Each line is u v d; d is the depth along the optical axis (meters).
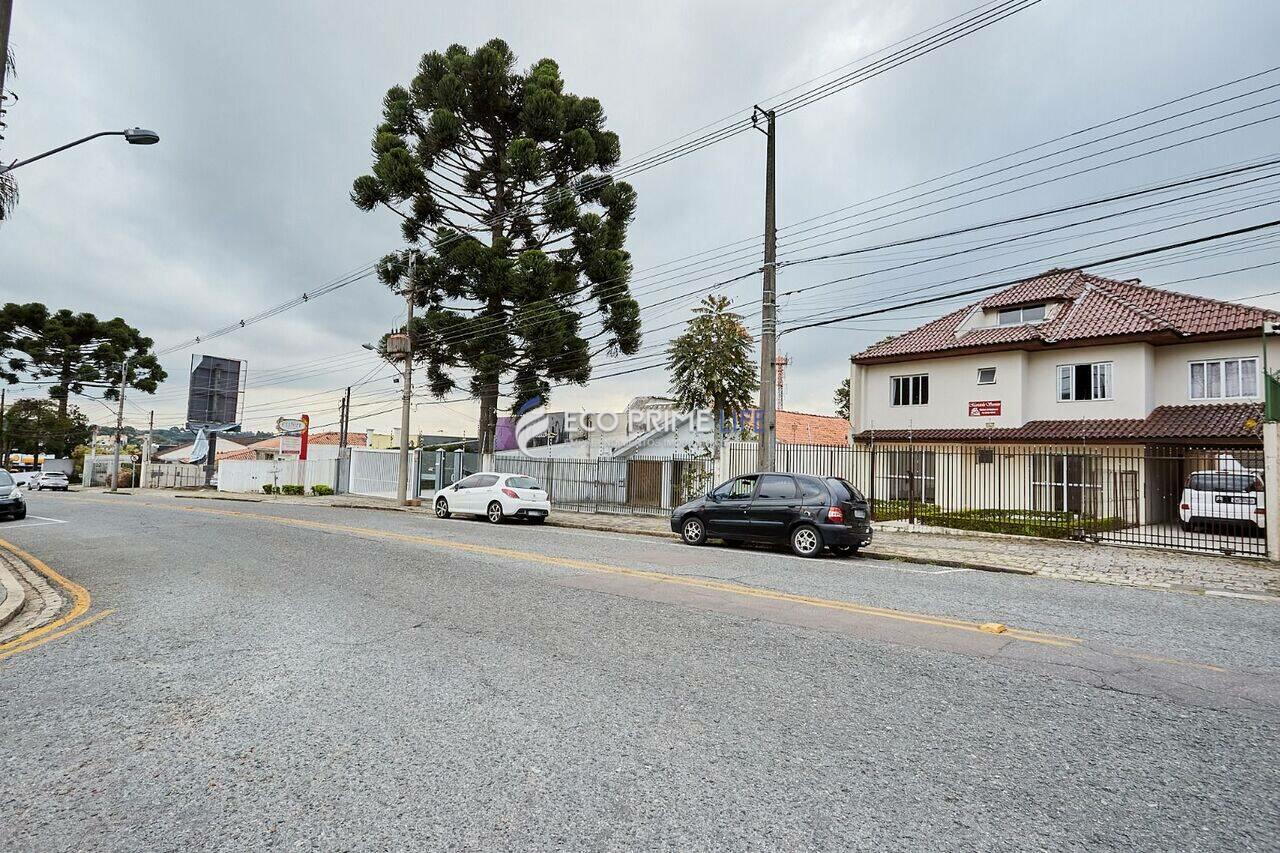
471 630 6.16
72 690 4.62
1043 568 10.77
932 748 3.67
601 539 13.95
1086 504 19.89
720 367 20.20
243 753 3.61
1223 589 9.12
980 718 4.10
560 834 2.81
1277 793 3.20
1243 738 3.84
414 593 7.91
